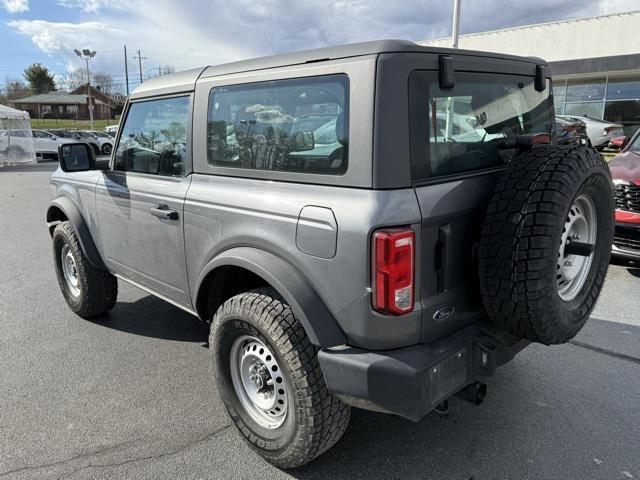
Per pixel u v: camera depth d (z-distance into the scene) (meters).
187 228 3.06
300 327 2.46
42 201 12.42
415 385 2.15
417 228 2.16
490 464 2.75
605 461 2.76
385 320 2.18
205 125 2.96
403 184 2.17
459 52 2.49
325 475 2.68
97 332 4.46
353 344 2.30
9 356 4.02
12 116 23.22
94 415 3.22
